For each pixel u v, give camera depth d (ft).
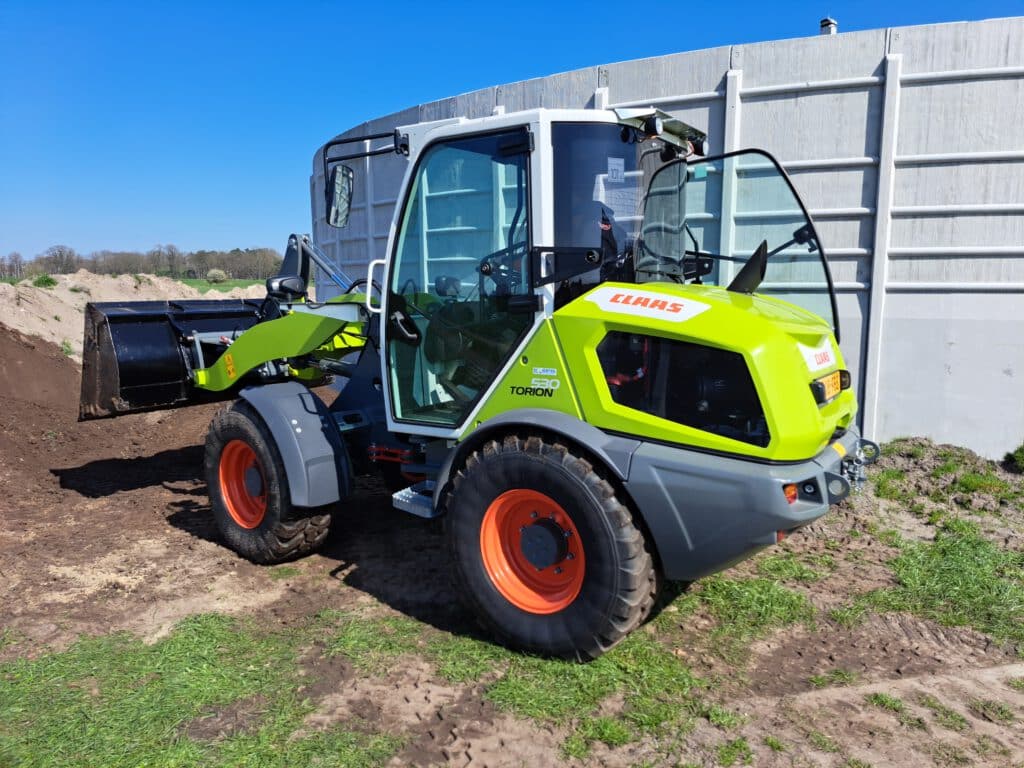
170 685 10.37
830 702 10.14
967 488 18.29
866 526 16.53
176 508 18.21
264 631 12.00
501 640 11.32
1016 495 17.92
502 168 11.28
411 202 12.57
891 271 20.51
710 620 12.35
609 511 9.98
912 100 19.65
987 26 18.84
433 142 11.95
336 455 14.11
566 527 10.62
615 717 9.72
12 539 16.15
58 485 20.27
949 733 9.48
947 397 20.44
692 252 14.57
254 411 14.56
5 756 8.93
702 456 9.70
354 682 10.51
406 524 16.81
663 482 9.74
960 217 19.69
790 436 9.45
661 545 10.07
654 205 12.73
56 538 16.21
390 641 11.59
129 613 12.67
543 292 10.82
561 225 10.93
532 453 10.55
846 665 11.12
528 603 11.02
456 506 11.38
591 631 10.32
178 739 9.24
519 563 11.25
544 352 10.86
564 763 8.86
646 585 10.18
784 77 20.71
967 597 13.19
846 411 11.82
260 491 14.58
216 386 16.71
